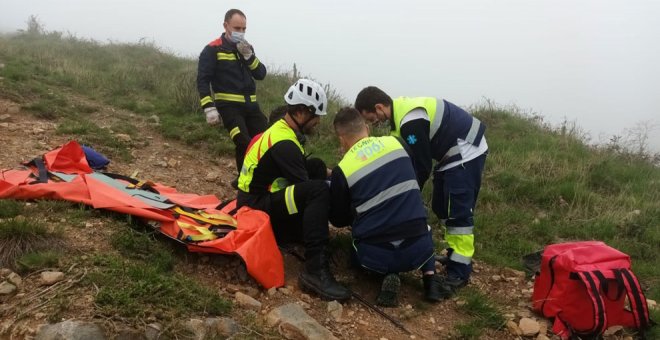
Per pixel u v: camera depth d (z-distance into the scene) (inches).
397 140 139.4
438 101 151.5
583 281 126.4
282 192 143.4
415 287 151.2
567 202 239.8
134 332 98.3
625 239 209.5
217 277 131.8
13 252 116.3
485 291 156.8
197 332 103.6
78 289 107.0
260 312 121.0
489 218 215.9
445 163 152.3
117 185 160.9
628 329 136.5
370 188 132.4
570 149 309.3
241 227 140.0
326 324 123.3
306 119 146.9
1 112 248.8
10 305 102.0
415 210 133.6
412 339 125.0
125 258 124.4
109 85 359.9
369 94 149.3
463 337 128.9
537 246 197.8
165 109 317.7
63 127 238.1
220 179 223.1
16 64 359.9
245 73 207.9
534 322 134.3
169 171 220.8
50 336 93.6
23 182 150.6
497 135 345.7
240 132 201.8
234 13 204.7
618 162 311.1
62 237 125.2
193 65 483.8
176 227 137.2
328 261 144.6
